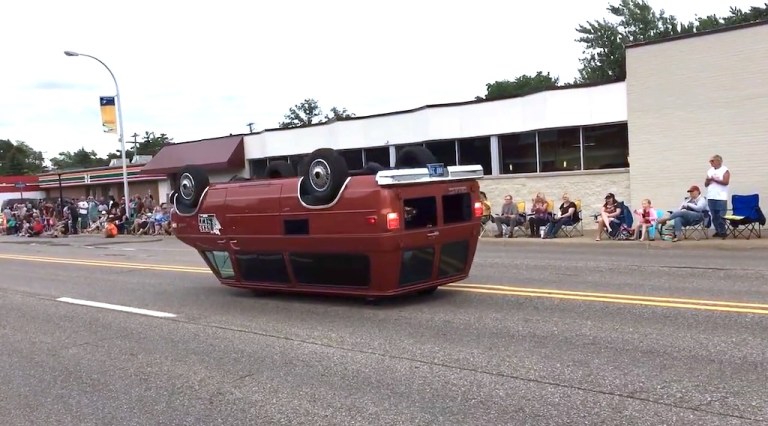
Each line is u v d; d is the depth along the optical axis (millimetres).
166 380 5707
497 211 21328
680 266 10602
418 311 7762
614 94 18844
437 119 22312
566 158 20047
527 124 20453
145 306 9484
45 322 8750
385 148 24141
